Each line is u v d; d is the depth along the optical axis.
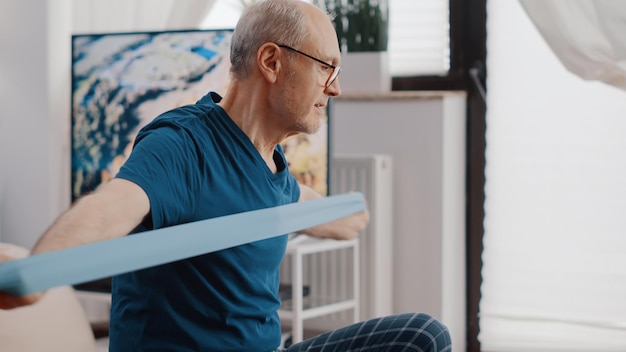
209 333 1.67
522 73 3.82
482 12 3.86
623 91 3.44
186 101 3.60
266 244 1.72
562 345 3.83
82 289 3.52
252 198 1.70
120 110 3.71
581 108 3.74
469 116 3.94
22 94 4.02
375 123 3.85
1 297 1.19
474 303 3.97
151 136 1.58
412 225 3.82
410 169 3.80
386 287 3.81
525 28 3.80
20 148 4.04
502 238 3.91
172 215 1.54
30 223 4.04
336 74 1.77
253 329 1.73
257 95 1.74
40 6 3.98
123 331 1.67
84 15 4.04
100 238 1.35
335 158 3.77
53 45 4.00
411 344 1.72
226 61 3.53
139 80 3.67
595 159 3.74
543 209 3.83
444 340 1.73
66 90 4.05
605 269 3.75
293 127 1.77
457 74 3.93
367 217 2.12
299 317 3.36
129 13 3.99
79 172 3.79
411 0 3.96
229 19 4.05
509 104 3.85
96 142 3.76
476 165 3.94
